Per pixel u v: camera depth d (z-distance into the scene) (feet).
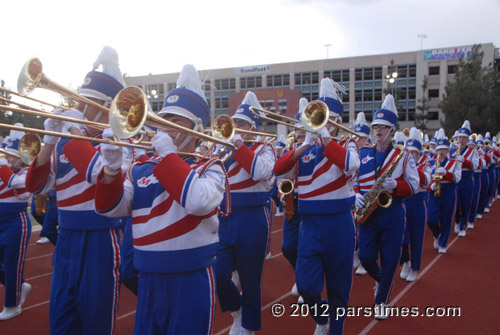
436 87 148.66
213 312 7.47
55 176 9.42
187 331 7.04
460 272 19.94
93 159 8.49
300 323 14.06
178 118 7.95
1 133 39.04
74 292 9.15
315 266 11.58
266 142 14.34
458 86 111.96
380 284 14.51
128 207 7.71
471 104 109.19
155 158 8.11
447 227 23.47
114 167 7.08
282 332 13.33
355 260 20.77
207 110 8.44
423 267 20.88
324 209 11.52
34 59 7.77
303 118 11.49
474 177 30.53
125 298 16.66
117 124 6.23
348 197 11.77
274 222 34.86
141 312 7.35
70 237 9.27
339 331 11.70
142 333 7.29
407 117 152.97
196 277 7.31
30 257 23.73
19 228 14.44
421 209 18.34
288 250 17.10
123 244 12.69
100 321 9.10
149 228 7.28
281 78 163.53
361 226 14.85
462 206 27.96
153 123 6.40
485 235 28.48
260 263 12.82
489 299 16.28
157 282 7.23
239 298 12.86
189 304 7.13
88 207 9.10
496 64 149.07
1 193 14.20
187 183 6.79
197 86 8.31
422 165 22.94
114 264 9.32
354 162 11.19
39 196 23.12
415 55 151.12
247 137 16.02
